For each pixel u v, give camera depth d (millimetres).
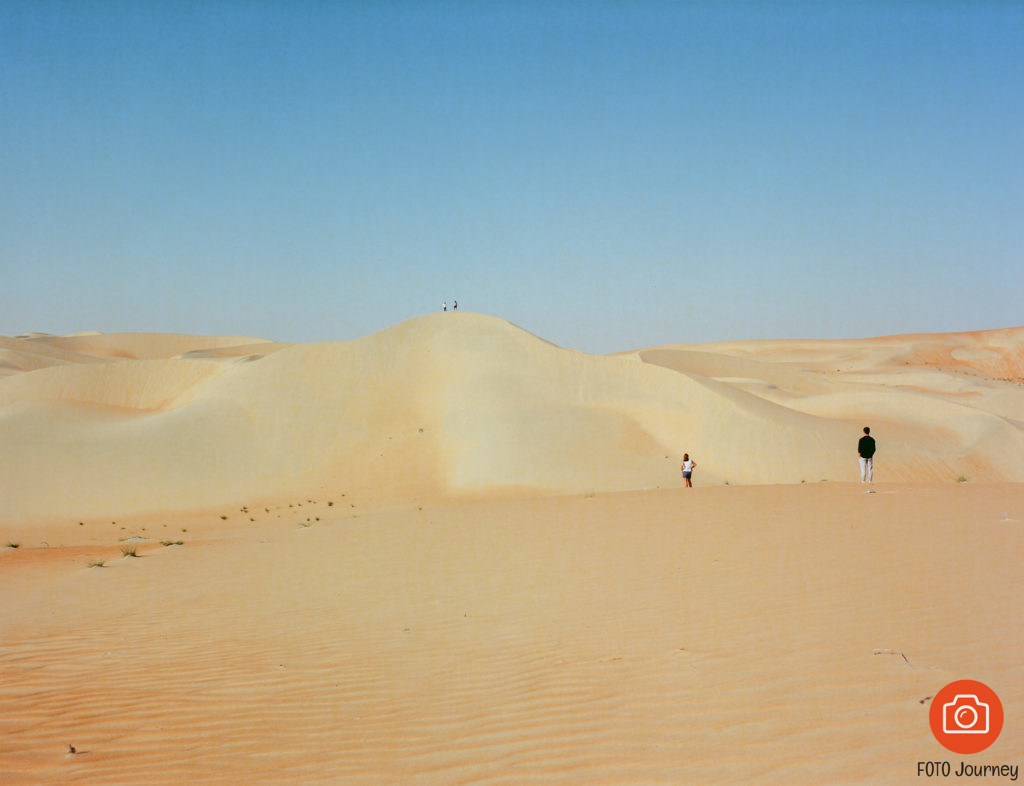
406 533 17328
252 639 9625
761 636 7512
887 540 11891
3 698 7578
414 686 7273
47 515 40688
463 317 60625
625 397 52719
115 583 14625
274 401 53938
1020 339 142875
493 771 5203
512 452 45469
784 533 13227
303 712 6793
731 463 45938
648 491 23094
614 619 8805
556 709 6242
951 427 54562
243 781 5371
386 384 55750
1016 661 6180
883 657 6508
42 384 61688
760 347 151000
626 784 4781
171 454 48562
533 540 14789
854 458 46844
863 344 147000
